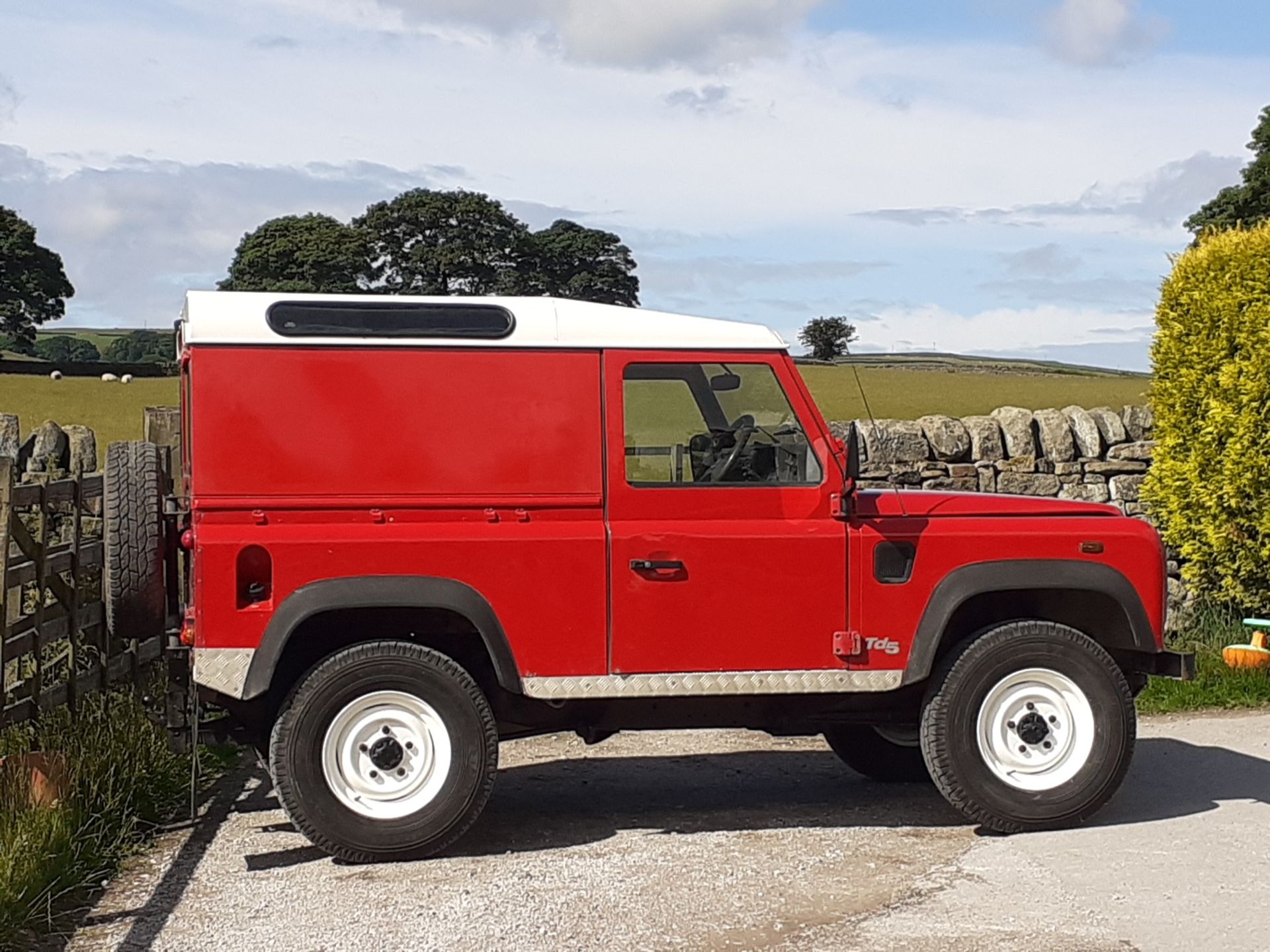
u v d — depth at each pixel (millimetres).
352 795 5828
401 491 5891
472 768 5875
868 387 31484
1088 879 5547
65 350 63281
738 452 6223
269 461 5789
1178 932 4891
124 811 6266
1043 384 35562
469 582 5887
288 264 47938
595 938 4883
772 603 6145
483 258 48062
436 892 5434
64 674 7520
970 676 6230
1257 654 9555
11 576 6297
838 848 6098
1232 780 7285
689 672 6078
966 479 10828
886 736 7184
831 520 6250
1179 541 10445
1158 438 10656
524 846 6156
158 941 4910
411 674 5836
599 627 6000
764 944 4812
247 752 8039
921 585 6270
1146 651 6414
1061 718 6352
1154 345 10711
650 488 6098
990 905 5219
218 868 5816
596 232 47625
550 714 6371
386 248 48125
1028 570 6301
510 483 5988
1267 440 9680
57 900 5320
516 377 6020
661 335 6172
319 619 5910
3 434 9172
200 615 5672
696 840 6250
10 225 60469
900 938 4855
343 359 5879
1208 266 10188
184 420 6410
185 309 6039
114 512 6020
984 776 6223
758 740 8664
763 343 6273
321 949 4801
